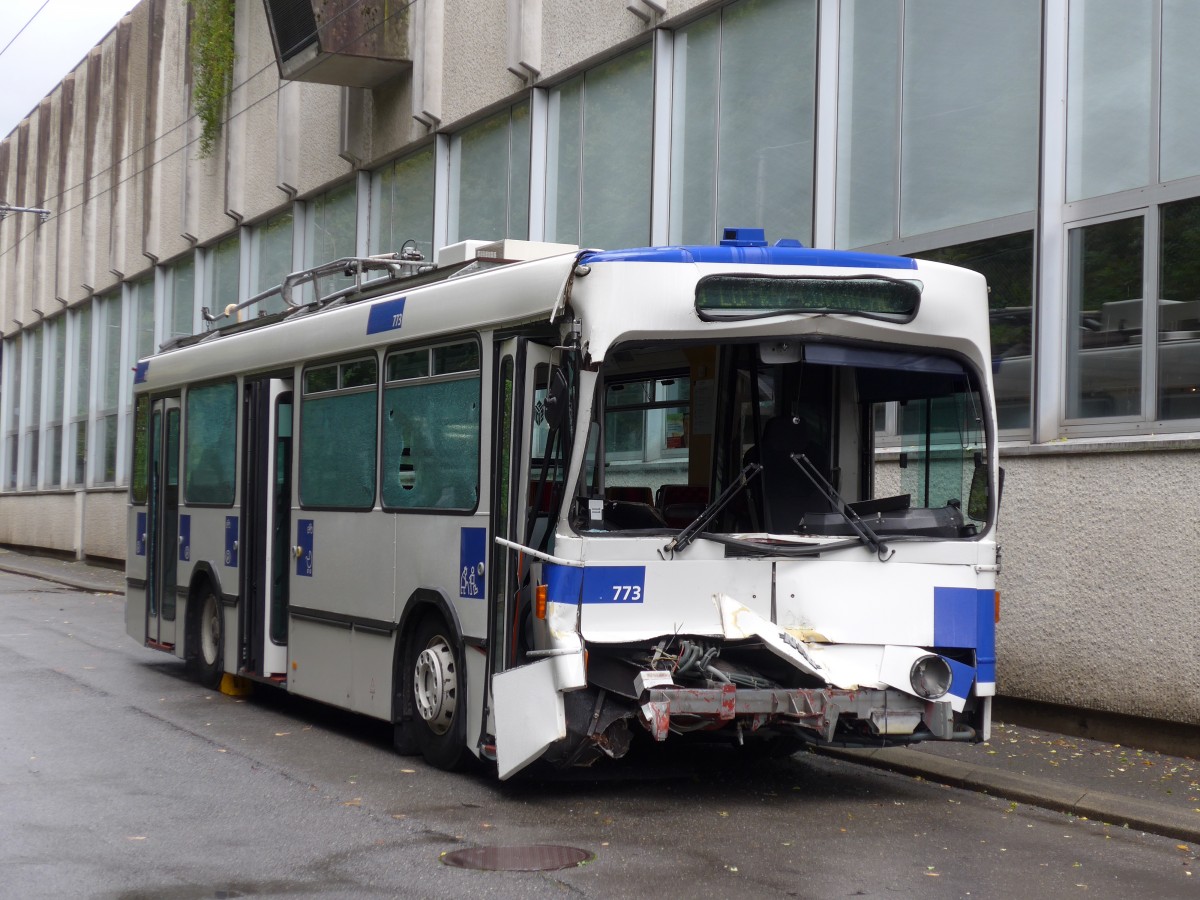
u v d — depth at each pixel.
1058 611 10.59
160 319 30.44
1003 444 11.18
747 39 14.20
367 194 21.56
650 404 8.59
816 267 8.12
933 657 7.97
